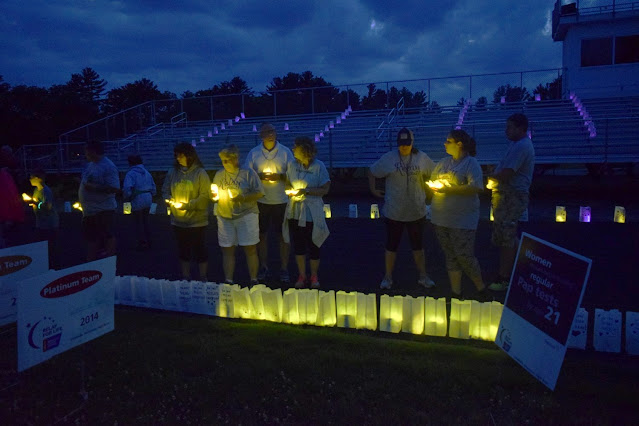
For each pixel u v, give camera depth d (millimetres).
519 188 5469
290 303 4648
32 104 38438
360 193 19172
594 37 21938
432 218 5383
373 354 3852
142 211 8812
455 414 3031
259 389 3404
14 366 3955
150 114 27844
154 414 3160
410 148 5445
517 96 21750
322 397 3258
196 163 5836
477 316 4211
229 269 5922
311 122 24562
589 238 8531
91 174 6973
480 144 18328
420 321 4352
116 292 5562
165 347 4156
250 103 26078
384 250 8188
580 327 3969
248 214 5766
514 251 5613
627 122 17688
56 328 3234
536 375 3020
